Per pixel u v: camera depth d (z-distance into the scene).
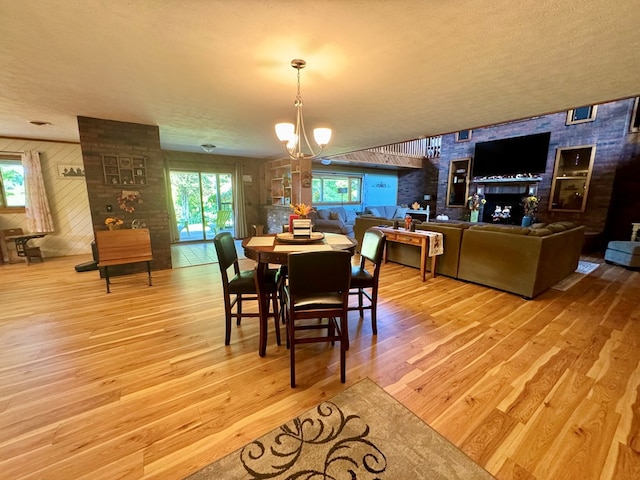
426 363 2.01
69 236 5.41
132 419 1.52
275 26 1.63
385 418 1.53
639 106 5.16
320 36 1.74
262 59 2.04
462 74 2.29
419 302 3.12
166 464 1.27
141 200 4.09
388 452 1.33
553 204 6.10
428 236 3.75
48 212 5.11
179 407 1.60
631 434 1.42
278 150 6.37
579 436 1.41
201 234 7.72
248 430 1.45
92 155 3.68
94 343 2.27
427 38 1.77
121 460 1.29
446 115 3.44
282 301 2.56
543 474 1.22
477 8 1.47
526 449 1.34
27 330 2.47
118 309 2.92
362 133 4.43
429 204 9.52
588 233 5.45
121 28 1.65
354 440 1.39
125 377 1.86
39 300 3.14
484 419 1.52
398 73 2.27
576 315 2.77
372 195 9.84
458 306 3.00
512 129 6.71
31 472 1.23
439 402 1.64
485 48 1.88
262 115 3.50
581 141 5.63
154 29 1.66
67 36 1.73
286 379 1.85
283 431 1.45
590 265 4.55
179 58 2.02
